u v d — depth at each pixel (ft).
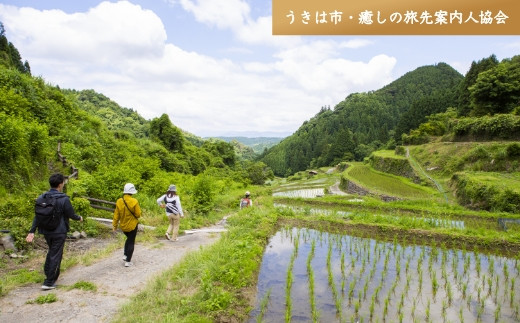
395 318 19.70
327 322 19.08
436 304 21.70
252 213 47.37
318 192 159.02
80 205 31.99
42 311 16.79
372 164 231.30
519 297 22.97
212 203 51.57
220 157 273.33
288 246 35.12
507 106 153.79
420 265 29.32
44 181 41.01
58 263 19.63
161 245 31.30
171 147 175.94
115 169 50.03
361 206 71.82
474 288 24.48
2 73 55.98
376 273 27.20
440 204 74.59
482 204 73.10
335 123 655.76
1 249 24.08
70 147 57.62
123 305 17.58
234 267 23.85
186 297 19.25
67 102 78.74
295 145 617.62
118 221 24.67
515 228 49.65
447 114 240.53
